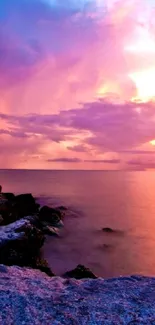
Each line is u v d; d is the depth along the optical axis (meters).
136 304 8.14
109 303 8.21
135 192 78.00
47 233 27.23
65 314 7.45
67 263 20.03
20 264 15.99
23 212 32.91
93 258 21.55
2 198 35.97
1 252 16.44
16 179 135.62
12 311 7.64
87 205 51.91
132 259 21.39
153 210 46.91
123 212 44.56
